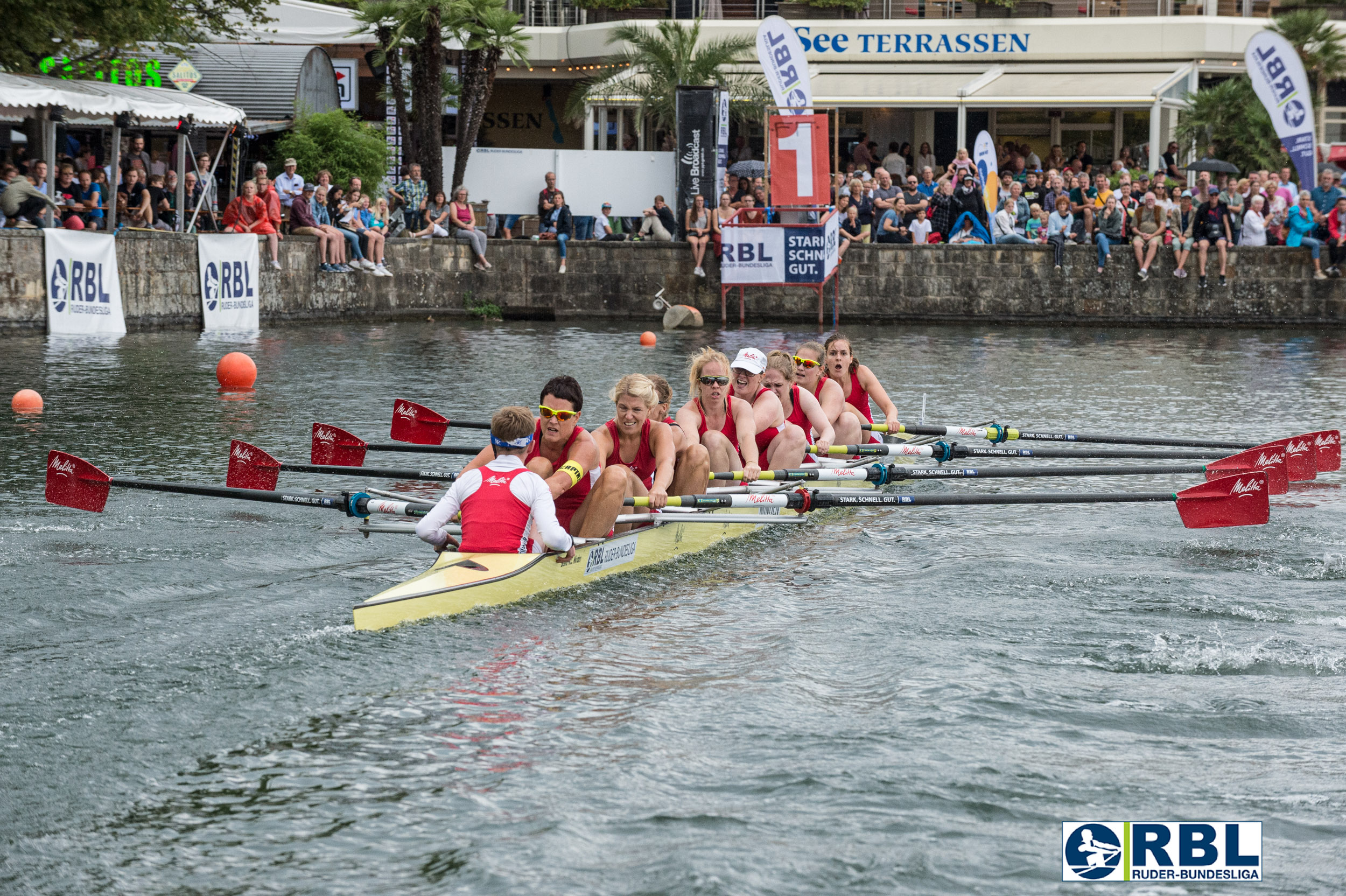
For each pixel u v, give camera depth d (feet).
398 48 208.64
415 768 37.50
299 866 32.30
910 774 37.01
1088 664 46.88
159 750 38.58
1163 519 73.67
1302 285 198.29
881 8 256.11
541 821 34.30
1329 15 255.70
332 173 197.16
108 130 185.57
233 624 50.01
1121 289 201.26
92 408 100.78
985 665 46.39
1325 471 79.15
